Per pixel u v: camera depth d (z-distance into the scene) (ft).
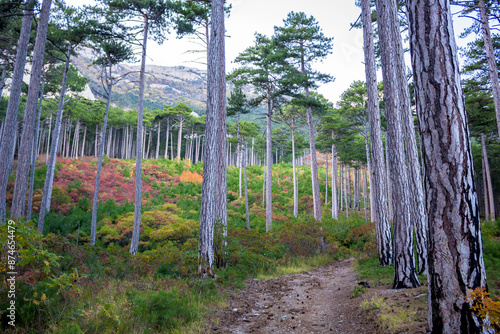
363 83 83.71
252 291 26.53
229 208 102.37
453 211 10.93
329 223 78.07
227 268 32.17
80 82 83.51
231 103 69.87
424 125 11.87
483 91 62.23
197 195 109.50
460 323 10.42
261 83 71.61
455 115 11.29
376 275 28.22
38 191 79.71
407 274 22.04
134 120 188.85
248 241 42.34
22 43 29.81
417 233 28.22
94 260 25.09
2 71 64.90
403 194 23.22
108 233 59.47
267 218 69.00
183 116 189.67
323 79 68.33
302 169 188.24
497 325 9.94
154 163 146.30
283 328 17.53
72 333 12.63
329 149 121.80
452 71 11.57
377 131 32.42
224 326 17.65
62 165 112.06
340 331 16.22
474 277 10.55
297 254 47.21
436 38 11.76
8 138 27.58
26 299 13.52
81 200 81.00
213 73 30.63
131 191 100.68
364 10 33.27
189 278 26.21
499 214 111.65
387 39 26.48
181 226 54.44
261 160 231.30
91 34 58.18
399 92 30.12
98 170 56.85
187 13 58.75
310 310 20.97
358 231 56.49
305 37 69.51
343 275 33.55
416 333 12.51
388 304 17.44
